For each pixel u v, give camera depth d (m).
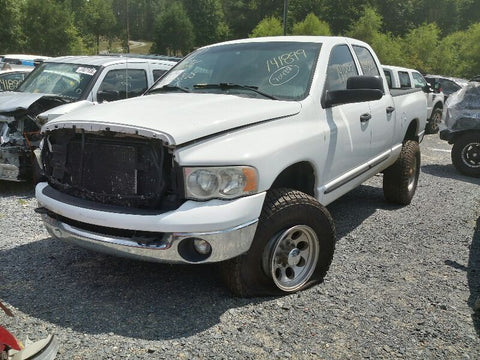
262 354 3.06
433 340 3.32
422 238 5.37
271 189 3.70
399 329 3.43
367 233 5.46
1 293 3.74
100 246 3.39
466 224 5.98
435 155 11.85
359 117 4.85
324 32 39.62
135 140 3.32
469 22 72.62
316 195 4.19
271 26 40.09
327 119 4.30
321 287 4.00
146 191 3.34
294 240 3.77
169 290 3.84
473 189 8.16
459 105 9.46
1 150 6.55
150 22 93.44
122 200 3.35
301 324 3.42
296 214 3.63
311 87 4.27
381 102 5.46
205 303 3.64
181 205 3.22
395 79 12.98
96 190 3.49
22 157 6.64
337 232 5.46
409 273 4.41
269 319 3.46
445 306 3.78
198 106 3.78
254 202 3.35
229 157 3.27
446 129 9.60
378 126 5.29
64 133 3.65
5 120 6.57
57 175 3.74
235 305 3.62
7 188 7.09
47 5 40.31
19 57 17.06
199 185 3.21
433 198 7.23
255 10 68.88
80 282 3.96
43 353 2.80
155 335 3.22
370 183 7.95
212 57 4.91
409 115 6.27
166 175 3.27
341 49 4.96
